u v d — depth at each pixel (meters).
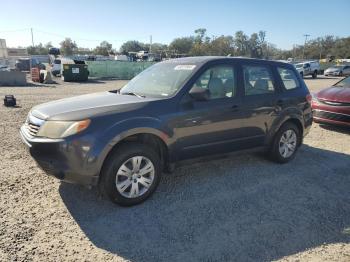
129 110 4.00
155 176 4.20
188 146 4.48
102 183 3.92
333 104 8.27
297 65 37.81
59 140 3.66
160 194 4.43
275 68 5.70
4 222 3.57
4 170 5.00
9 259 2.99
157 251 3.22
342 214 4.09
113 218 3.78
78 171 3.69
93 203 4.09
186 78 4.54
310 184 4.98
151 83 4.88
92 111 3.88
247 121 5.09
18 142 6.54
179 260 3.10
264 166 5.65
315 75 38.28
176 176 5.06
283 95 5.63
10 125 8.12
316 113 8.62
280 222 3.83
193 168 5.42
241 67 5.15
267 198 4.44
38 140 3.77
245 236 3.52
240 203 4.26
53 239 3.33
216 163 5.69
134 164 4.00
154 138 4.26
